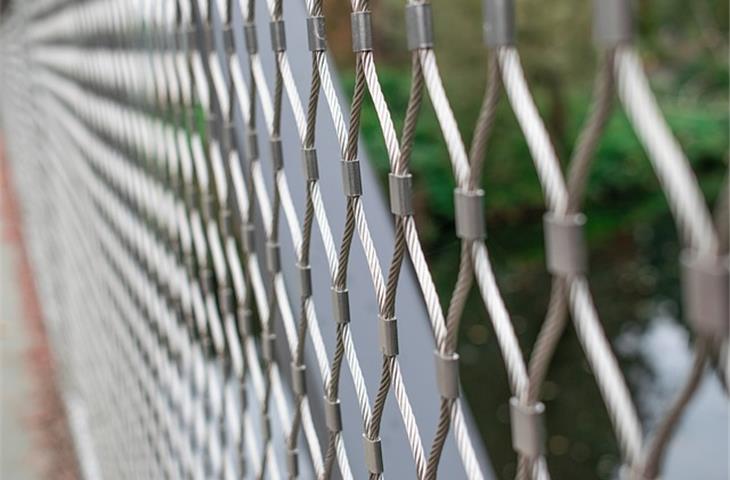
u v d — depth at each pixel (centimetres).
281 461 180
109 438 357
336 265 105
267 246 131
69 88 396
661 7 1925
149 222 228
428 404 140
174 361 217
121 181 266
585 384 919
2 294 761
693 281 42
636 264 1366
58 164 473
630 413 51
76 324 439
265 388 146
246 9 121
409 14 70
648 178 1697
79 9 323
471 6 1512
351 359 105
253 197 139
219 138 157
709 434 722
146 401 262
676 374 938
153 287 231
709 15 1895
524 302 1200
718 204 41
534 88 1619
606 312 1175
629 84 45
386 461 134
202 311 185
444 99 69
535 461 60
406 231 82
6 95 1052
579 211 51
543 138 54
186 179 178
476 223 65
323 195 138
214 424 190
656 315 1141
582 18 1584
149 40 201
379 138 1314
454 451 139
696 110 1964
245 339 158
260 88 124
